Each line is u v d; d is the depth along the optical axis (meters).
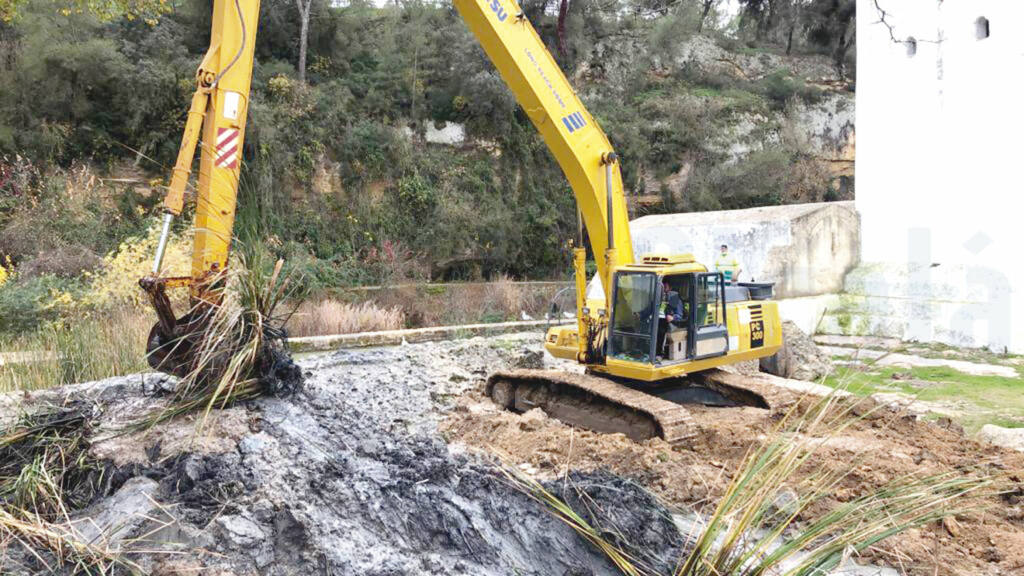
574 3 24.03
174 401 4.77
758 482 4.05
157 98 17.39
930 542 4.69
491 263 20.84
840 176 26.98
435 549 3.79
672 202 24.47
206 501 3.79
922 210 13.88
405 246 19.14
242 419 4.57
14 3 14.86
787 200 25.11
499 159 21.78
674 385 8.07
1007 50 12.28
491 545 3.84
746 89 27.58
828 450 6.05
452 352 10.39
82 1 16.16
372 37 22.27
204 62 5.08
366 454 4.66
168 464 4.16
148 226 14.91
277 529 3.63
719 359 7.98
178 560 3.40
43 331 9.75
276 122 18.56
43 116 16.67
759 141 25.64
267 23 20.11
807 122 26.88
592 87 25.44
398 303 16.28
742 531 3.65
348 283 16.98
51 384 7.76
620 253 8.12
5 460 4.39
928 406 8.66
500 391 8.53
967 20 12.95
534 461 6.15
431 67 22.11
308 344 12.48
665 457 6.08
